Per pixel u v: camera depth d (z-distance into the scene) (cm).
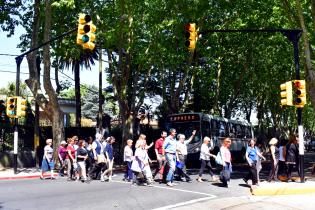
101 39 3047
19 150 2742
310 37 2525
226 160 1688
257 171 1697
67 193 1453
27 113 3155
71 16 2816
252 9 3241
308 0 2398
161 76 3531
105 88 4994
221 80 4397
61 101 5209
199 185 1731
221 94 4591
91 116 7400
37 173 2278
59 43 2809
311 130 8469
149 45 2933
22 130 2853
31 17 2795
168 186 1684
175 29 2814
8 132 2753
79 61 3891
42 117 4053
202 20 3122
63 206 1189
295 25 2198
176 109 3441
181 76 3919
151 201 1316
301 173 1742
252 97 5184
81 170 1828
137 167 1691
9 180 1958
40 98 2606
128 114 3075
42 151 2912
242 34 3700
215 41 3625
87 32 1681
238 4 3141
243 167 3039
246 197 1444
